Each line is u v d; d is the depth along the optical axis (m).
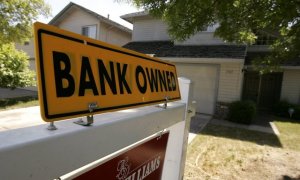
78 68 0.81
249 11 4.43
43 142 0.65
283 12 3.90
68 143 0.72
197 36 10.51
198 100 9.73
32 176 0.63
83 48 0.84
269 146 5.68
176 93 1.66
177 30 4.57
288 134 7.06
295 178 3.94
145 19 12.94
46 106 0.69
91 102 0.85
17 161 0.59
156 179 1.52
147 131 1.18
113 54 1.00
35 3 10.27
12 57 9.49
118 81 1.02
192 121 8.12
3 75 9.02
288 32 4.93
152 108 1.37
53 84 0.71
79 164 0.77
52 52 0.72
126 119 1.00
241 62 8.51
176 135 1.80
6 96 10.76
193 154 4.73
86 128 0.79
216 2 4.18
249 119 8.26
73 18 14.77
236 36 5.10
